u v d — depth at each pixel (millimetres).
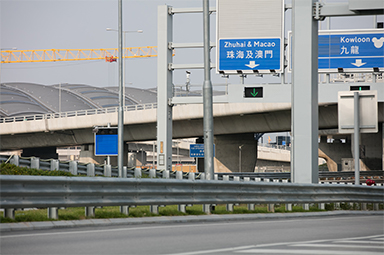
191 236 14430
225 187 21734
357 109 29688
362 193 29031
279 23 39438
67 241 12492
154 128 86312
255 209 23844
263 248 12266
